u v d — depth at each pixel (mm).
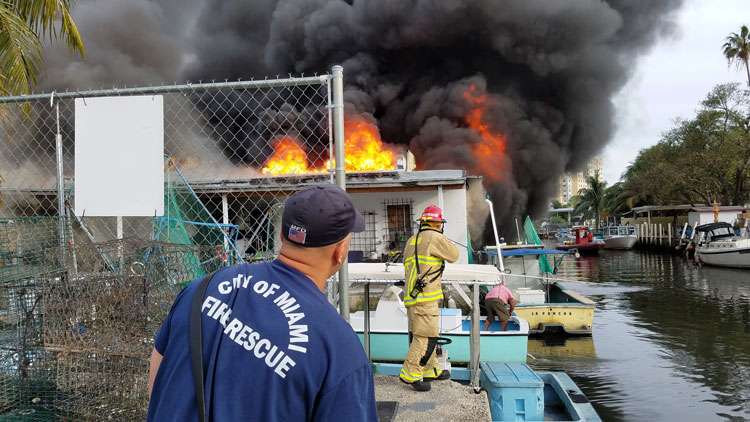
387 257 12039
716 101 35469
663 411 6707
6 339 3090
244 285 1237
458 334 6809
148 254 3195
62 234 3527
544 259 12672
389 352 6906
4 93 5660
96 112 3348
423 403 3855
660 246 38438
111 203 3326
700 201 42875
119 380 2811
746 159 34281
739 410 6680
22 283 3092
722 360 8914
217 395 1090
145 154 3305
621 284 19641
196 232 4824
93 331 2883
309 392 1096
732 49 40312
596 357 9164
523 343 6719
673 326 11719
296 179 10008
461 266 4949
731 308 13898
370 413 1156
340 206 1287
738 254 23656
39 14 6266
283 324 1143
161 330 1294
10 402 2914
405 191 12367
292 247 1295
